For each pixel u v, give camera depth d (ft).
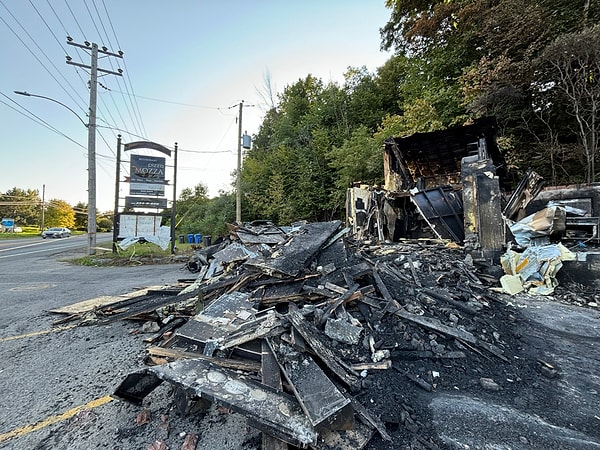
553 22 25.30
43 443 5.20
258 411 4.65
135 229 34.50
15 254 42.63
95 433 5.42
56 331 10.84
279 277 10.14
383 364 6.59
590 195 19.34
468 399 5.93
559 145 28.07
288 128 68.03
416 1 41.47
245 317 7.99
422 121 37.06
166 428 5.47
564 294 11.88
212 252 24.84
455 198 21.34
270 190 61.46
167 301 10.36
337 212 56.85
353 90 64.64
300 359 6.09
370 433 4.82
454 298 10.14
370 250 16.19
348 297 8.66
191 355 6.75
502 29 27.96
